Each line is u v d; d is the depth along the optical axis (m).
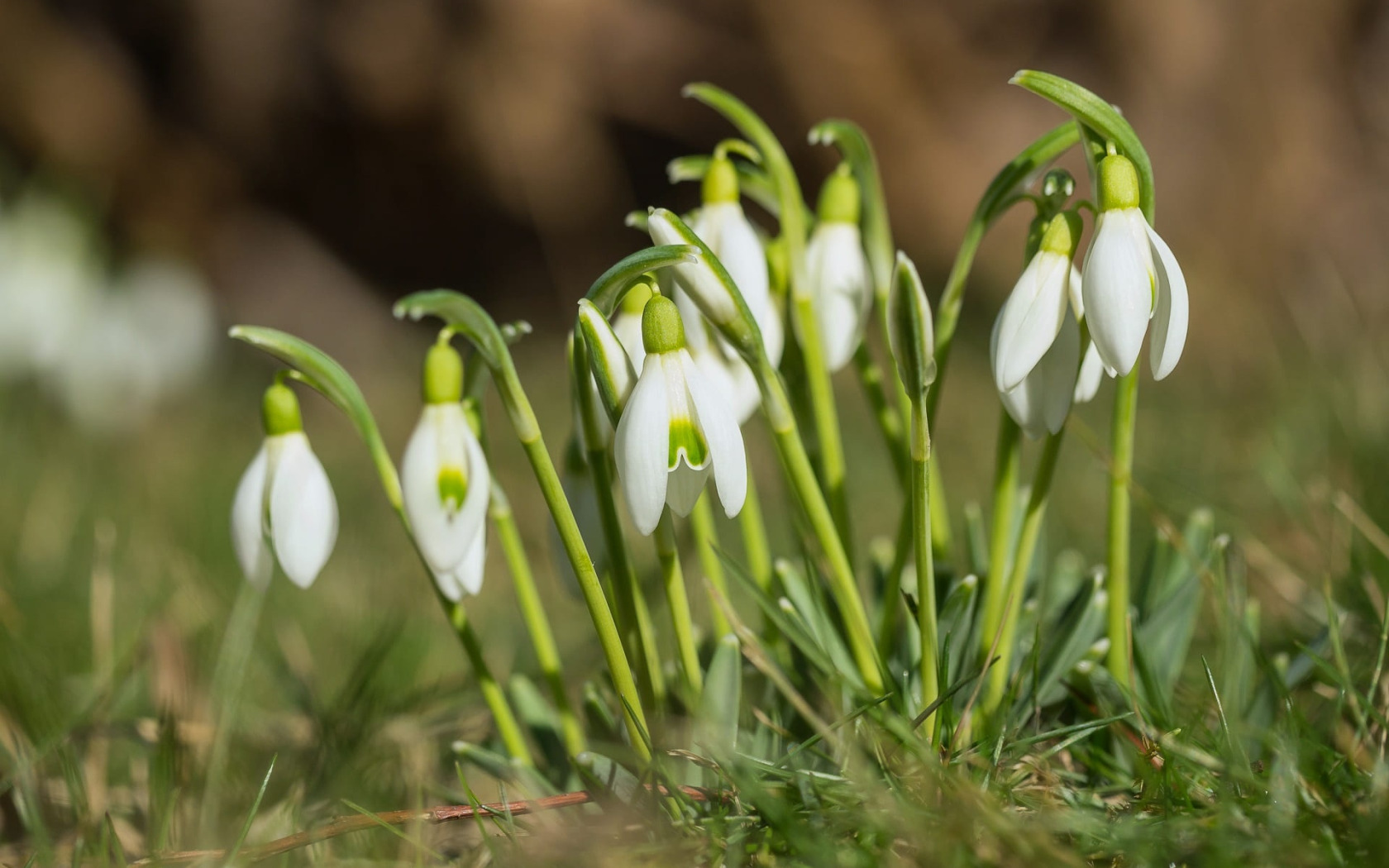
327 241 2.96
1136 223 0.91
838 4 2.54
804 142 2.64
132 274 2.32
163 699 1.01
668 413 0.91
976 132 2.58
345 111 2.71
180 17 2.69
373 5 2.61
